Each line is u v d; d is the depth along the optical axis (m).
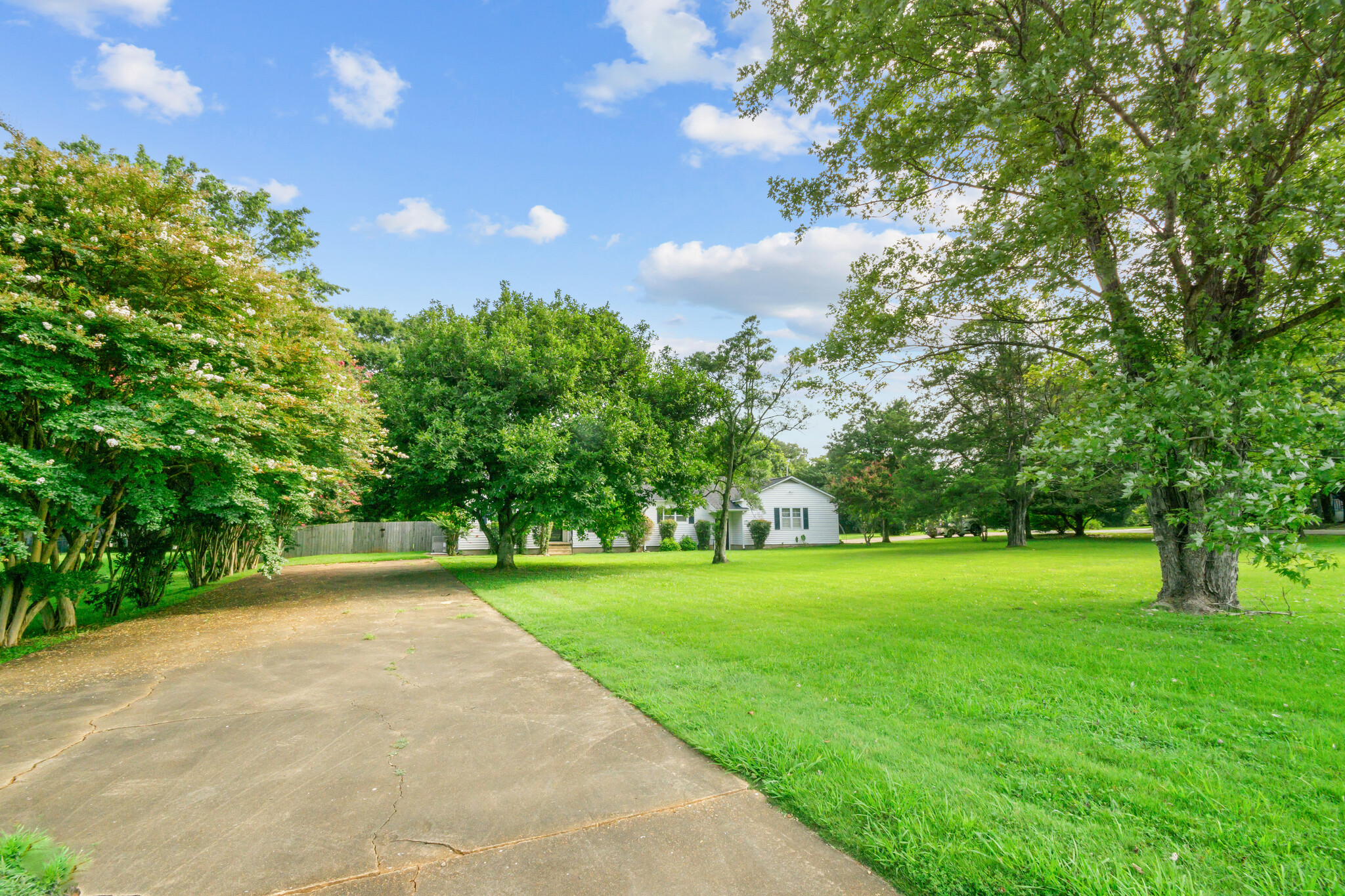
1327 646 6.14
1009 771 3.37
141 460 7.81
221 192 18.98
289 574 18.19
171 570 12.70
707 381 20.77
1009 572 15.08
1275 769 3.34
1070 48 6.89
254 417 8.76
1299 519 4.83
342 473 11.53
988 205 9.65
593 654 6.56
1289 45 5.98
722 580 14.19
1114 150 8.36
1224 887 2.28
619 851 2.67
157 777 3.56
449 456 13.98
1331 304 6.98
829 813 2.94
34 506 7.82
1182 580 8.52
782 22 9.59
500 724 4.43
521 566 20.09
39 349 7.03
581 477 15.09
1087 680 5.14
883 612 8.95
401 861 2.62
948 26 8.59
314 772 3.62
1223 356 6.57
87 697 5.29
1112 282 8.58
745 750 3.69
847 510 38.53
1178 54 6.85
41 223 7.46
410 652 6.91
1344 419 4.89
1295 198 6.25
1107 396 6.57
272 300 9.47
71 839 2.84
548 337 16.62
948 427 29.95
